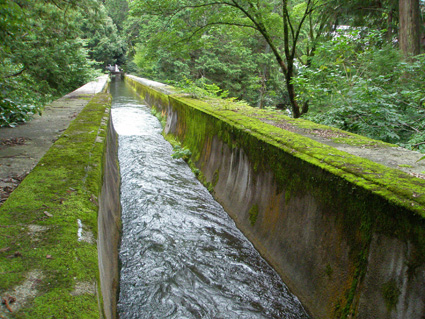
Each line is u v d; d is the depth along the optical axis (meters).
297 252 3.12
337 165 2.67
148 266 3.49
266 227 3.78
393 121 4.89
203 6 8.22
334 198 2.61
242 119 5.08
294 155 3.16
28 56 7.10
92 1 7.96
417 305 1.89
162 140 9.59
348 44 6.07
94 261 1.77
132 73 41.66
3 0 4.40
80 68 14.52
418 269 1.88
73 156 3.36
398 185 2.18
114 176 5.46
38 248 1.78
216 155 5.79
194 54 22.66
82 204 2.34
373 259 2.21
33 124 5.73
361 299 2.28
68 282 1.56
